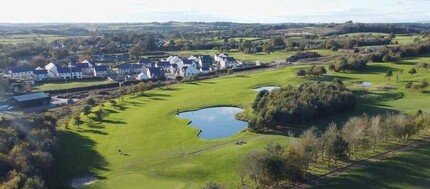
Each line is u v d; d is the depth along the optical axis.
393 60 195.88
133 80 191.38
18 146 78.69
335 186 70.56
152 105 138.25
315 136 81.31
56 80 198.50
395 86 145.88
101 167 87.06
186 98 145.75
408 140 89.62
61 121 120.19
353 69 177.50
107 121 121.50
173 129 112.44
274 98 120.31
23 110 139.25
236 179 76.56
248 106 130.88
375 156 81.31
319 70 168.25
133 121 120.44
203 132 110.31
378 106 122.94
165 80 193.62
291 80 165.88
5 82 159.88
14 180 62.84
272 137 100.12
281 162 68.69
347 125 88.81
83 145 101.06
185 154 92.69
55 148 91.62
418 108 118.25
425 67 173.38
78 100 154.00
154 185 76.75
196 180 78.44
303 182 72.38
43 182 68.88
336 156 77.19
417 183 71.25
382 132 84.94
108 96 154.88
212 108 134.62
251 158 70.69
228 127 114.44
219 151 92.12
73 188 76.81
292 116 108.06
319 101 114.88
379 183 71.31
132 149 98.00
